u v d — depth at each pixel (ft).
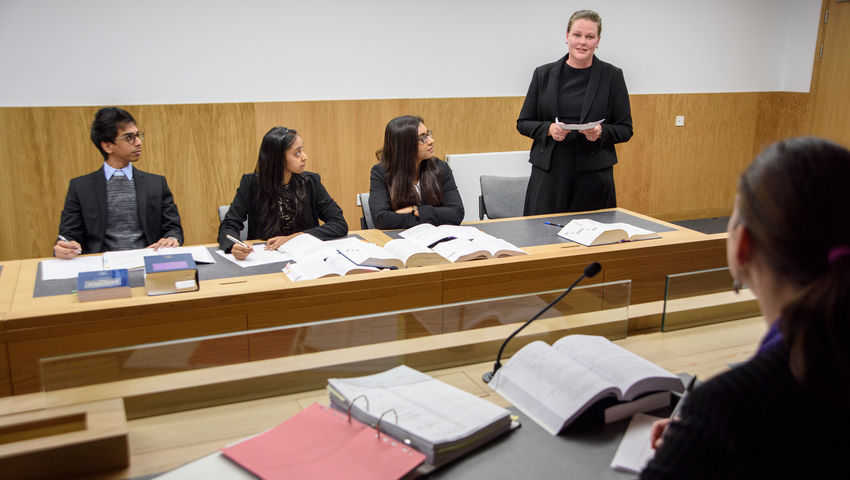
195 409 4.35
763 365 1.97
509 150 17.29
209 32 13.85
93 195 8.82
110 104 13.43
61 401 3.95
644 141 18.83
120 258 7.54
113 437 3.56
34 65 12.75
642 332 5.88
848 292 1.77
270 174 9.06
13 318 5.38
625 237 8.20
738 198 2.15
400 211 9.50
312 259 7.30
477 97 16.60
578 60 10.77
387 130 9.62
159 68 13.65
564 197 11.13
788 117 20.16
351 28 14.99
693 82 19.04
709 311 6.06
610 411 3.97
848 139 18.39
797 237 1.89
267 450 3.51
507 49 16.61
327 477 3.24
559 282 7.46
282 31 14.43
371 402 3.94
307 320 6.35
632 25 17.80
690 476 1.96
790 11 19.70
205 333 6.03
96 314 5.63
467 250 7.38
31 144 12.98
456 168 14.58
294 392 4.58
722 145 19.95
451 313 4.89
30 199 13.20
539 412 4.06
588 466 3.55
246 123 14.52
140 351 4.15
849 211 1.85
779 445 1.89
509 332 5.09
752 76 19.85
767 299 2.10
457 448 3.56
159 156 13.98
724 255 8.41
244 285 6.52
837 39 18.38
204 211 14.61
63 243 7.52
